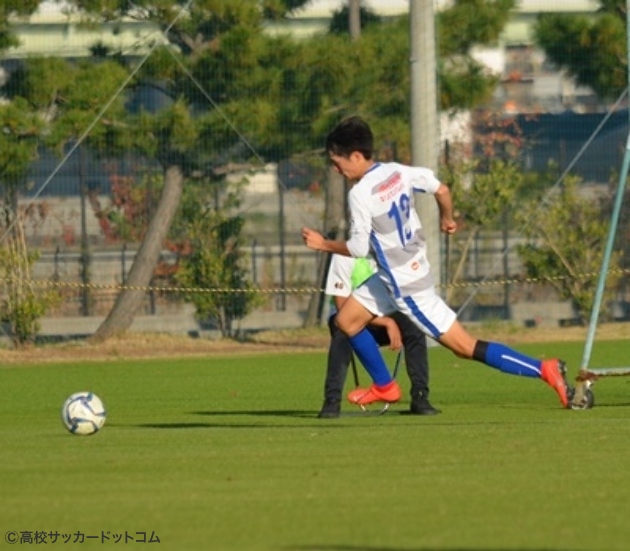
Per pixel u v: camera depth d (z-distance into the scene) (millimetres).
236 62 73312
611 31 77250
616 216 41156
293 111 74750
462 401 45156
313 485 24750
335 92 74938
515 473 25875
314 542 19719
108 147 73250
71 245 74625
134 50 73688
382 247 33000
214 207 75188
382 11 79250
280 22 76375
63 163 71188
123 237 74938
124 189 74625
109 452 30031
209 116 73375
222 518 21656
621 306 78750
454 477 25469
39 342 73500
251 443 31422
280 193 76125
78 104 71250
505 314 78875
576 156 73938
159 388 53781
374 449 29781
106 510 22453
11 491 24453
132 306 74375
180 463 27922
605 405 41906
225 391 52031
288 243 78500
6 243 71500
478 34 77188
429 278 33344
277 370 61250
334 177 76125
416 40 67188
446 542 19594
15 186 71625
